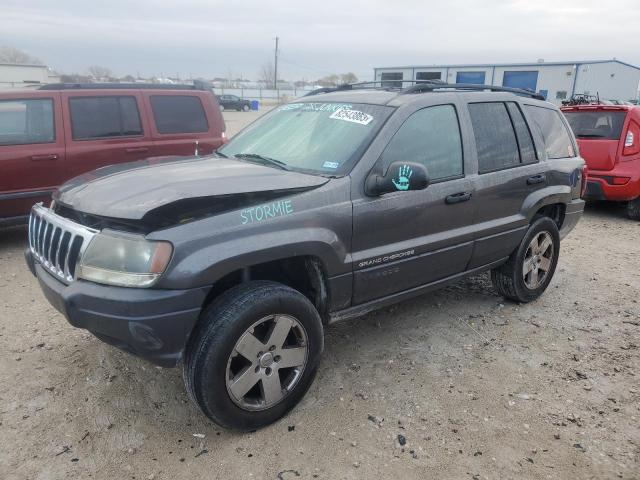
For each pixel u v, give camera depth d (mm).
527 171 4445
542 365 3840
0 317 4402
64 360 3721
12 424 3035
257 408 2963
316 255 3082
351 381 3557
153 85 7270
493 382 3600
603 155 8195
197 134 7461
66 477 2662
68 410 3176
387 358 3873
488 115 4242
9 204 6152
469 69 35562
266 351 2934
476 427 3121
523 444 2986
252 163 3680
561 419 3215
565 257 6480
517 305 4902
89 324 2680
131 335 2605
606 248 6926
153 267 2574
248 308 2783
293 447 2912
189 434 3002
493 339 4215
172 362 2732
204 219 2730
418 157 3631
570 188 4984
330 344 4062
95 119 6668
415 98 3709
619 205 9789
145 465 2758
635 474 2775
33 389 3371
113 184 3119
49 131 6363
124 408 3209
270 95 69812
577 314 4742
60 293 2783
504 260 4574
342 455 2859
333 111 3846
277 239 2883
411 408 3283
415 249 3623
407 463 2814
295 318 3004
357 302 3475
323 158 3459
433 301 4930
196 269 2621
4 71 45188
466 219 3969
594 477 2750
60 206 3283
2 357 3748
